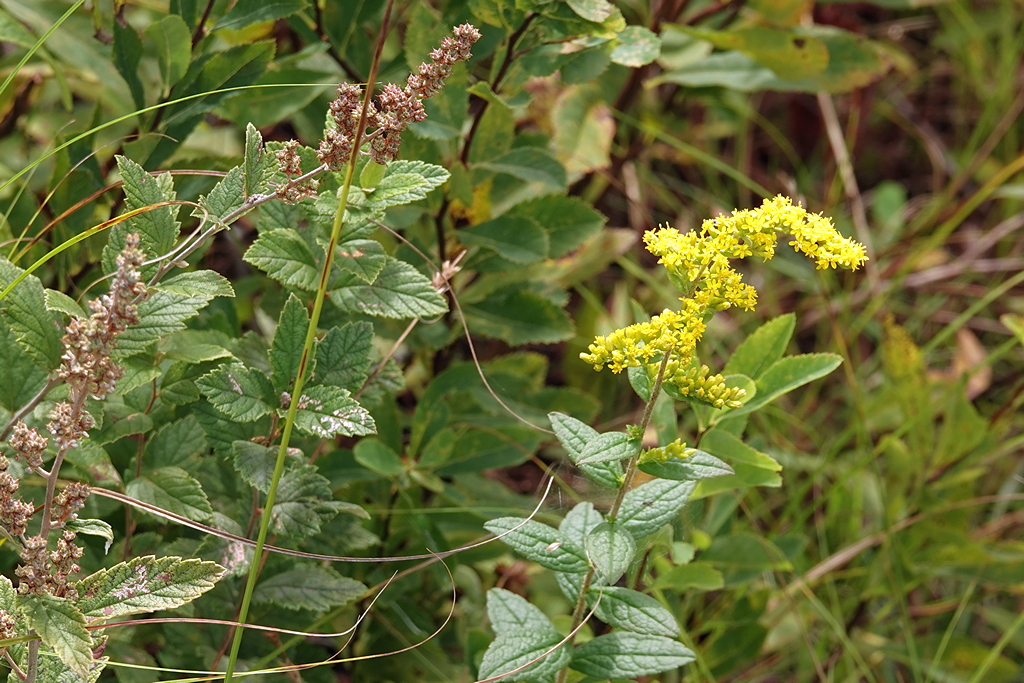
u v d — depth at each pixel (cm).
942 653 133
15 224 121
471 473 128
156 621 105
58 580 100
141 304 103
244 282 132
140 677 110
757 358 118
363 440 122
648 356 103
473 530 128
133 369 107
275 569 113
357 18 128
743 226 104
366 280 106
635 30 123
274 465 108
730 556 125
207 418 110
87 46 132
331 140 104
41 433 107
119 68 121
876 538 135
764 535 138
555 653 108
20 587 100
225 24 121
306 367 107
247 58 121
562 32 120
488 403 128
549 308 127
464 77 123
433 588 128
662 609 107
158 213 105
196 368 111
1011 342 137
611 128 139
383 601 122
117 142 129
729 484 118
